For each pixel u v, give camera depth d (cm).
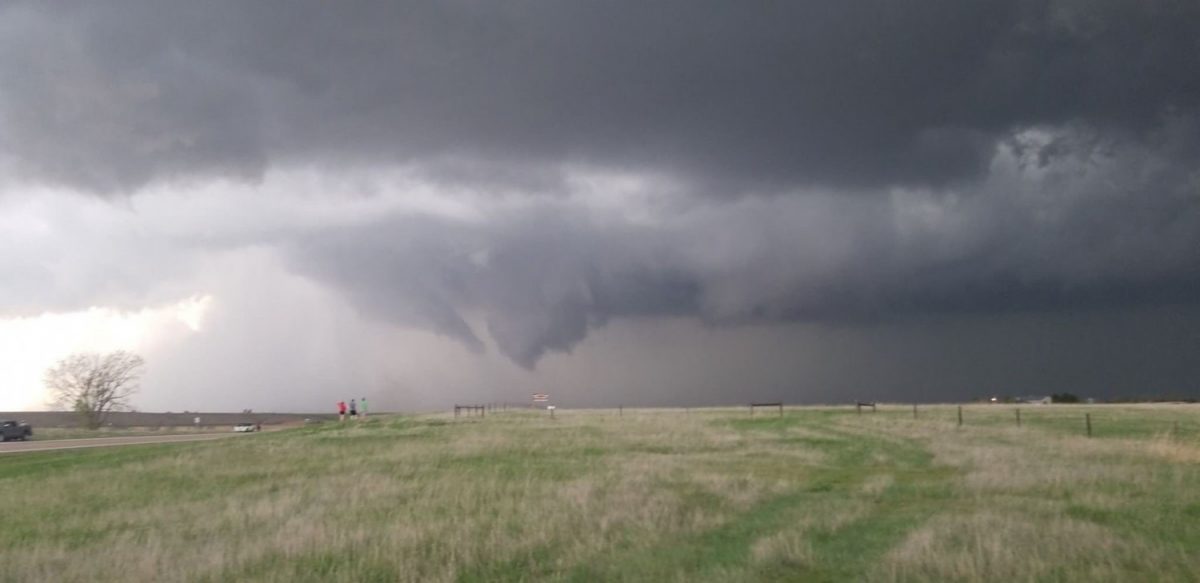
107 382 9481
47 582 1342
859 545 1475
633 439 3953
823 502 1966
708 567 1341
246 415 13125
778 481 2339
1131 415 5412
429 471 2817
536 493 2138
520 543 1514
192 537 1731
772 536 1538
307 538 1590
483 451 3444
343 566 1389
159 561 1443
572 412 7875
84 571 1382
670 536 1577
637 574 1301
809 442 3775
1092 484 2166
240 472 2956
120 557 1470
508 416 6631
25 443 5350
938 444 3516
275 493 2398
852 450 3394
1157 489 2078
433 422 5769
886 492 2147
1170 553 1352
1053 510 1767
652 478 2398
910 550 1352
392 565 1377
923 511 1828
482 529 1664
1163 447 3067
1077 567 1274
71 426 10275
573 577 1300
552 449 3522
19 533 1870
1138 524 1634
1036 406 7669
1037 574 1219
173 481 2755
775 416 5931
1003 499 1956
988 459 2839
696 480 2342
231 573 1359
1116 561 1309
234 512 2006
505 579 1309
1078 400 10869
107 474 2975
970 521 1608
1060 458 2848
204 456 3528
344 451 3634
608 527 1653
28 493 2534
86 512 2148
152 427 10200
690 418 5759
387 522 1789
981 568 1231
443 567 1356
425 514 1881
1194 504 1850
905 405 8369
